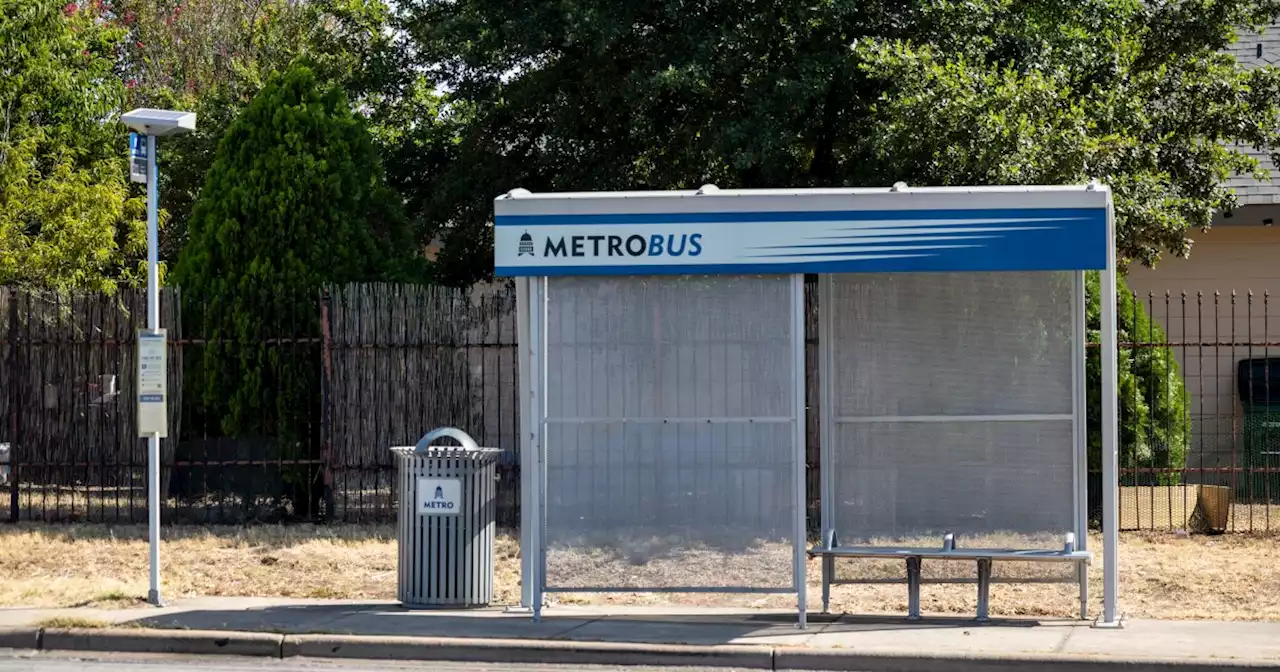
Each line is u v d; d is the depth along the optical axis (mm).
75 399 14750
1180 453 16219
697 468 9594
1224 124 16062
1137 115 15125
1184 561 12414
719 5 16953
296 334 14750
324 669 8789
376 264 15445
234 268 15078
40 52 23484
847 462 10164
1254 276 19625
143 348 10555
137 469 14992
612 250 9523
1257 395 19000
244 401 14828
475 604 10414
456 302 14602
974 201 9391
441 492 10391
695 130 18094
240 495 15055
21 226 18406
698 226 9492
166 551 12992
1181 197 15891
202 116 24016
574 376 9656
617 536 9633
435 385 14547
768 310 9562
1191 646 8859
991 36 16203
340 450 14531
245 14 33594
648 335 9641
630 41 17156
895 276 10141
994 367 10000
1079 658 8492
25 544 13242
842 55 16641
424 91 22781
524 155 19750
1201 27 16625
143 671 8641
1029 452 9930
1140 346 14578
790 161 17891
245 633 9305
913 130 14367
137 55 33250
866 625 9734
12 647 9391
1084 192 9336
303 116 15359
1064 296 9906
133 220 18938
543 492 9672
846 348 10188
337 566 12383
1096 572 11883
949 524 10039
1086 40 16578
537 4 17266
